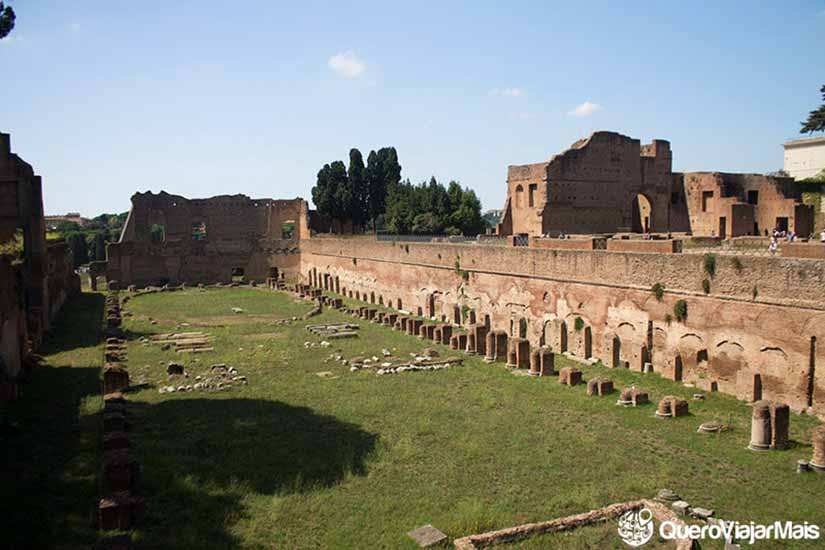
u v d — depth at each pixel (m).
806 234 52.72
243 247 80.25
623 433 20.34
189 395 25.77
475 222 83.12
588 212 53.91
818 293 20.97
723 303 24.16
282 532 14.25
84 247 109.50
